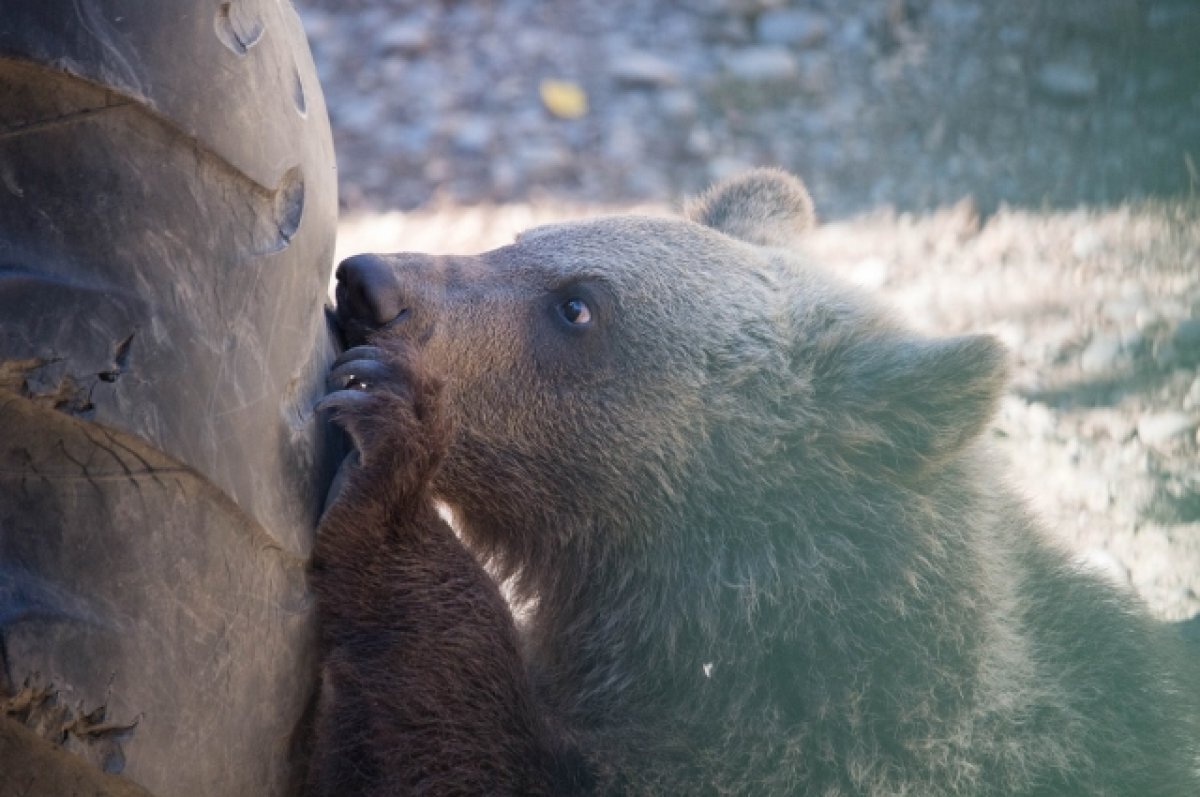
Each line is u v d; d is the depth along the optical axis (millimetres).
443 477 7680
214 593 4816
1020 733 6750
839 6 20016
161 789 4730
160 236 4508
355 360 5938
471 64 19109
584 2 20203
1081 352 14203
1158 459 12594
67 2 4223
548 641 7957
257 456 4969
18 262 4207
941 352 7035
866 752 6629
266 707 5234
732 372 7715
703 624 7258
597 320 7711
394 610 6020
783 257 8438
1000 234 16406
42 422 4297
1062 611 7328
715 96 18688
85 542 4402
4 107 4203
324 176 5391
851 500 7152
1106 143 17781
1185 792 6855
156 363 4488
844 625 6859
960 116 18391
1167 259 15719
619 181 17141
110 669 4477
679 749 6789
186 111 4531
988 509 7324
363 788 6098
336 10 20203
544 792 6465
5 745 4340
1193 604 10664
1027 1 19828
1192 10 19203
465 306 7457
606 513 7668
